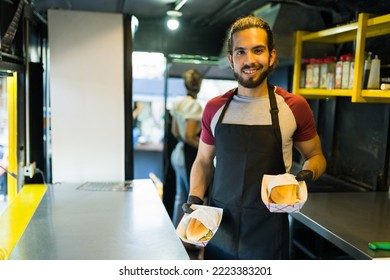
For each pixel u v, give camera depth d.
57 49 2.42
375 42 2.46
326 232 1.80
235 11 3.12
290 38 2.75
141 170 5.15
